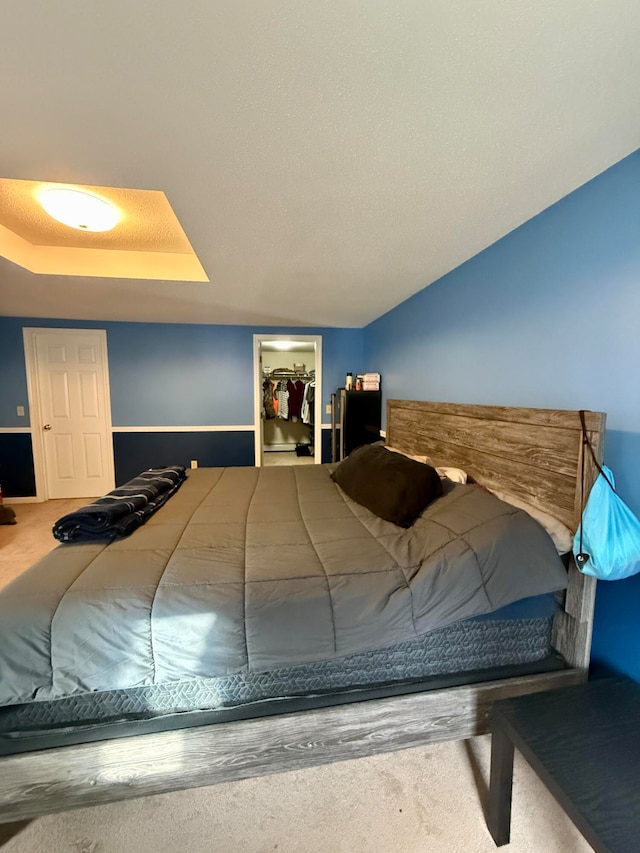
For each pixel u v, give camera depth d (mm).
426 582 1240
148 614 1113
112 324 4211
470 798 1224
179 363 4363
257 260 2180
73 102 995
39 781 1089
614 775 948
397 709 1255
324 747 1227
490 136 1116
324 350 4629
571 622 1395
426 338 2734
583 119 1037
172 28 785
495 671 1378
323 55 842
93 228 2137
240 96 967
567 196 1457
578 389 1438
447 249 2008
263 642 1131
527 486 1610
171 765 1144
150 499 1905
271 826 1143
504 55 835
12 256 2334
